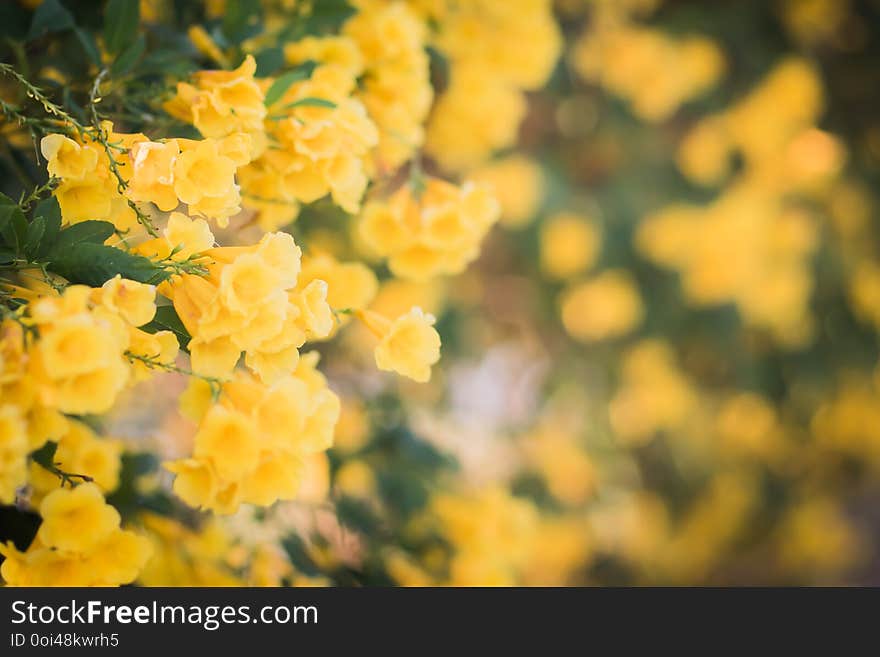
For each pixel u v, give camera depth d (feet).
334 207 4.04
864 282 9.64
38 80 3.76
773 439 10.27
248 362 3.24
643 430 9.42
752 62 8.87
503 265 9.01
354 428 5.46
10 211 3.20
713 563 10.66
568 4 8.39
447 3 4.60
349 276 3.88
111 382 3.04
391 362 3.44
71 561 3.27
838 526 11.12
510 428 8.56
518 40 4.76
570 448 8.89
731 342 9.23
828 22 8.95
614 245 8.77
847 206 9.53
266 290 3.18
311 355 3.59
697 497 10.18
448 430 7.18
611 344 9.29
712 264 8.66
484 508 5.19
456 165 7.30
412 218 3.85
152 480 4.32
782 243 8.87
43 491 3.54
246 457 3.27
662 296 8.98
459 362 8.42
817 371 9.84
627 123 8.80
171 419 5.39
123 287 3.14
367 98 4.02
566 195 8.55
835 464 10.93
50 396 3.03
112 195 3.30
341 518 4.76
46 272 3.24
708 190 9.09
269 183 3.67
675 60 8.45
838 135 9.44
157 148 3.27
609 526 9.21
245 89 3.52
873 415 10.38
